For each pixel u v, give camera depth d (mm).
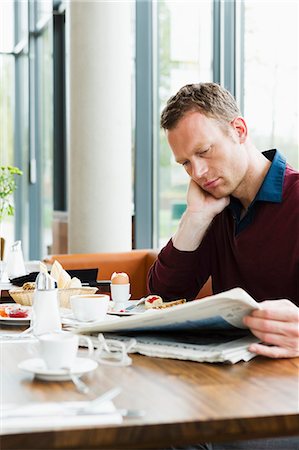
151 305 2174
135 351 1580
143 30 5734
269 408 1185
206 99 2012
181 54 5418
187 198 2230
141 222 5730
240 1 4875
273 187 2102
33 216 8945
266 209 2115
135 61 5734
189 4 5305
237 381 1353
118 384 1332
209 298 1489
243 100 4820
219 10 5055
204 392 1279
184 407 1188
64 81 7547
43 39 8312
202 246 2307
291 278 2109
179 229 2262
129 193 5191
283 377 1383
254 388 1306
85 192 5113
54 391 1282
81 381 1353
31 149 8859
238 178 2088
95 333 1704
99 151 5094
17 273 3564
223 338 1634
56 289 1821
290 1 4215
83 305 1937
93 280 2801
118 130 5113
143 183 5734
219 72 5062
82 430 1079
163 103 5633
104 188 5105
